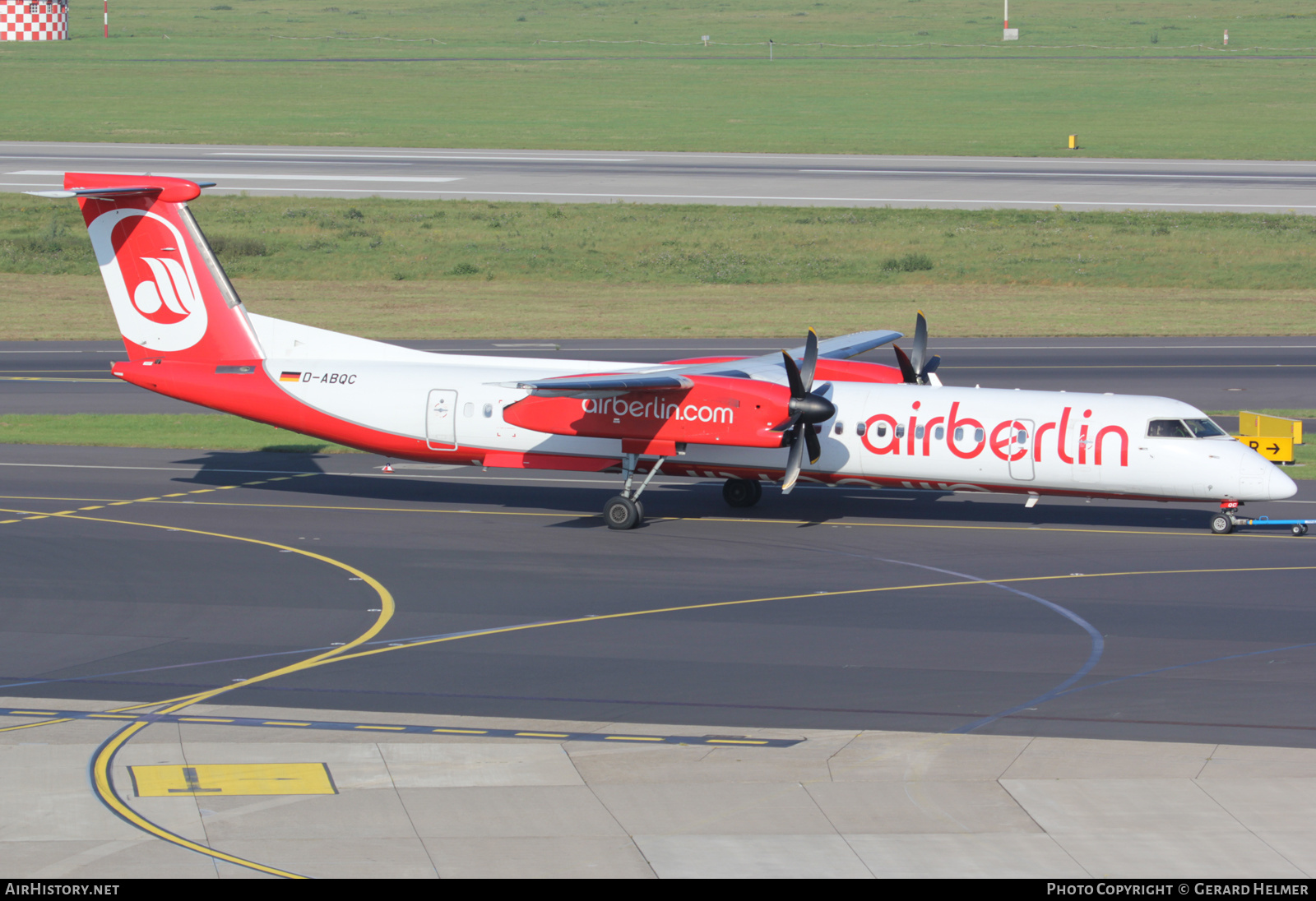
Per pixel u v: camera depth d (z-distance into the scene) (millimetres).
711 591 90375
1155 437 103500
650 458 111875
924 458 108562
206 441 146250
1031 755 60219
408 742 62156
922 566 97250
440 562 98375
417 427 117000
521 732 63688
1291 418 153750
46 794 55594
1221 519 106750
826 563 98250
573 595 89438
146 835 51625
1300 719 64688
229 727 64188
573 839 51375
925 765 58938
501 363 119688
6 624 81875
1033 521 112625
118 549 101000
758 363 117500
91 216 119062
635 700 68500
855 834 51812
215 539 104625
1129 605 86250
